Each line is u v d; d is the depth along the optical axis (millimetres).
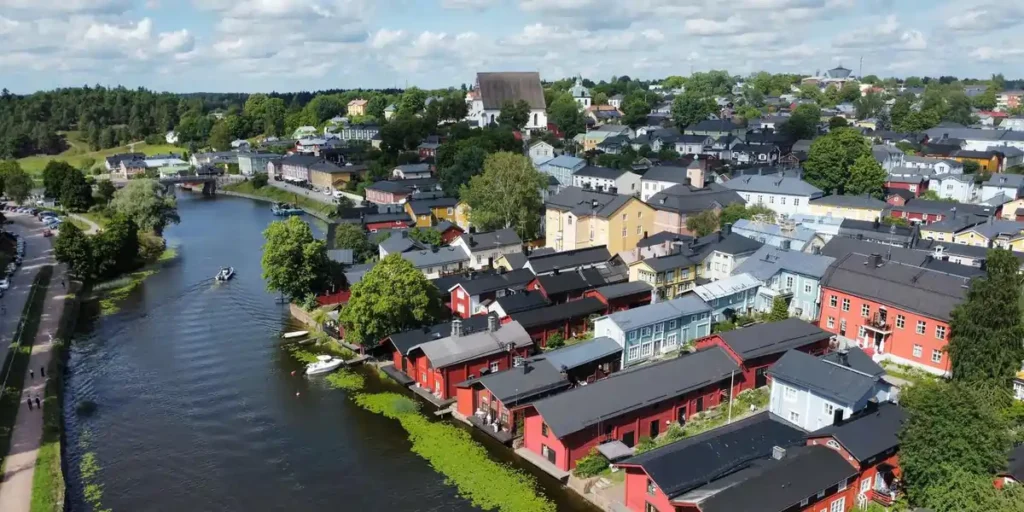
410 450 67438
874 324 81312
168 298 118375
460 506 58312
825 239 111625
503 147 197750
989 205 141875
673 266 99375
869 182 144500
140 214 160875
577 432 61406
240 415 75312
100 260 130500
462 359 76688
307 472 64062
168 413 76125
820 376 61906
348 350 92062
